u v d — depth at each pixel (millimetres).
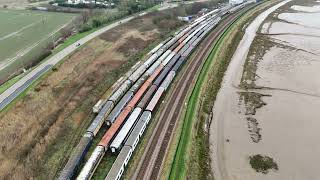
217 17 153625
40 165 58562
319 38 126812
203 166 59469
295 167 59000
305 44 120438
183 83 87625
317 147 64062
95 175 55688
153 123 69812
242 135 68688
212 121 74188
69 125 70000
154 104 73688
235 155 62625
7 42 131500
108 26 142625
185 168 57031
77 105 78000
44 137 65688
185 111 74000
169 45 113375
